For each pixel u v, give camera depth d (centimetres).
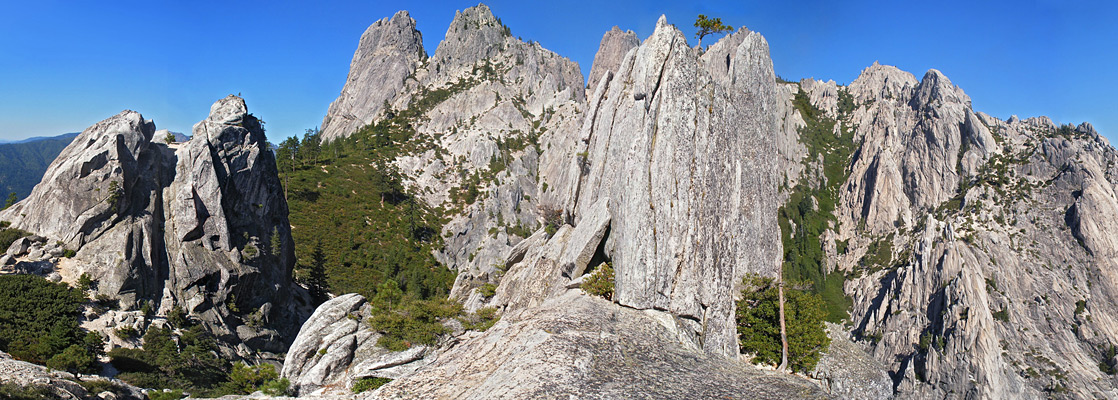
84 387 5072
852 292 19850
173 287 8131
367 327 4622
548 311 3838
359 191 19412
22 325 6238
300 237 15088
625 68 5097
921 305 16762
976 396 14350
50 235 7794
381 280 13512
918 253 17812
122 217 8100
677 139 4244
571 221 5531
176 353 6781
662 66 4466
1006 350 16875
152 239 8200
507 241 18875
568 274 4791
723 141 4466
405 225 18175
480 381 2906
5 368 4856
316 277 11612
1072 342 17050
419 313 4647
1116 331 17150
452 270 16838
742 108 4766
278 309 9731
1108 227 19175
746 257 4584
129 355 6500
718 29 4969
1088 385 15700
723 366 3438
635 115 4500
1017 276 18925
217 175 9112
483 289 5594
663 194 4178
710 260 4216
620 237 4288
